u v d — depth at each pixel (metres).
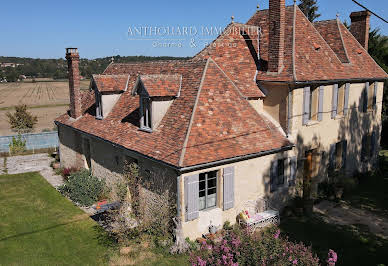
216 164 13.01
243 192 14.27
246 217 13.84
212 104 14.40
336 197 17.89
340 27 20.89
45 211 16.84
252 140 14.18
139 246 12.75
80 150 21.17
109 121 17.94
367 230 14.42
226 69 16.33
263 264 8.28
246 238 9.45
